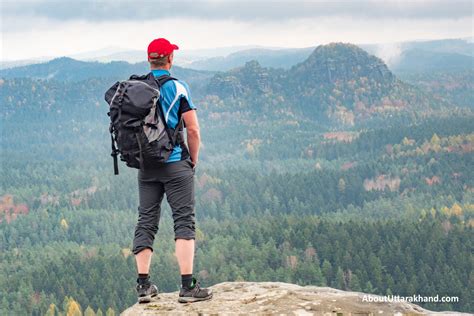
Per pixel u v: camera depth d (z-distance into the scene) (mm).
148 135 7012
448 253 175250
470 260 164375
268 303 7414
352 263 170000
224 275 176500
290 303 7352
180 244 7570
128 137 7047
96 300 157500
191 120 7328
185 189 7547
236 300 7641
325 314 7051
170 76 7375
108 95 7309
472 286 143125
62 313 153625
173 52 7473
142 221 7781
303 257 187375
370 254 170750
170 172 7477
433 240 180625
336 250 183750
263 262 187750
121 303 157250
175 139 7371
